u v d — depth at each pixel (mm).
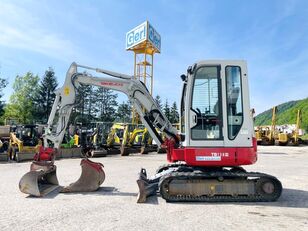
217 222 6109
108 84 9672
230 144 8000
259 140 42781
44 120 62594
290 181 11422
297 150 31891
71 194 8789
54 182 9930
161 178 8125
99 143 24578
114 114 74625
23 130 21109
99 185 9359
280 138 41469
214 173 7902
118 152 25062
